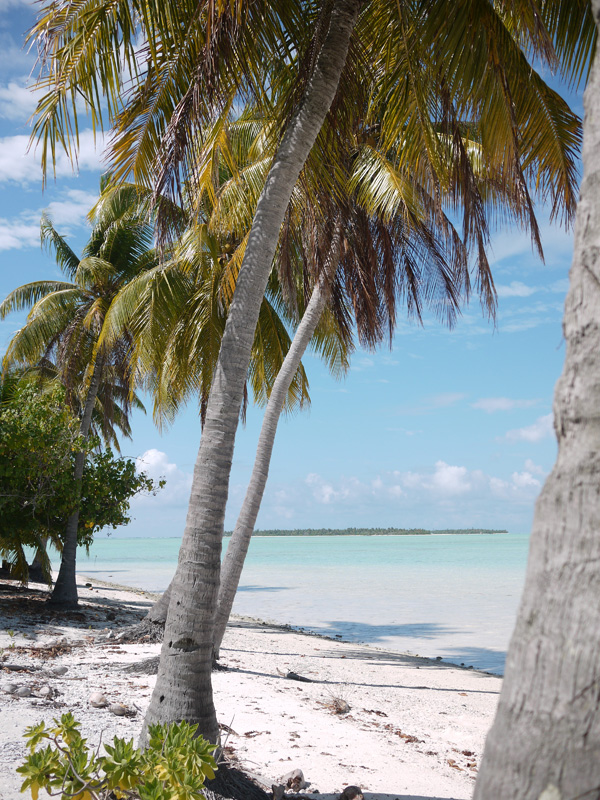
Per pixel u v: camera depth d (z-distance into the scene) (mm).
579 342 1417
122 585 31172
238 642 14484
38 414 14047
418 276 12219
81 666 8836
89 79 5520
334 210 8383
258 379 15797
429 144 6605
